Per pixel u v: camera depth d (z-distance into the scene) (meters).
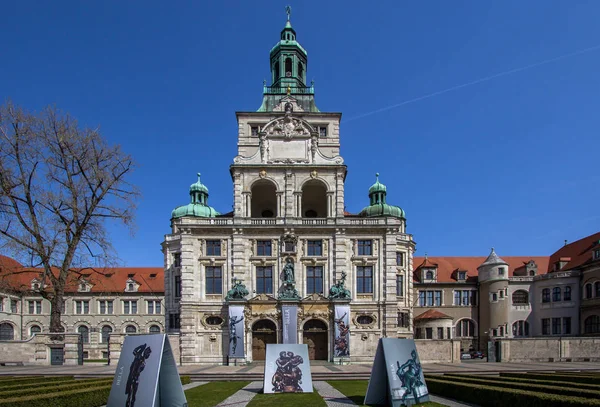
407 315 74.19
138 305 106.75
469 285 87.69
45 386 29.59
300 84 77.31
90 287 106.44
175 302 72.50
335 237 65.38
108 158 56.12
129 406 21.45
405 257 75.06
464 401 27.69
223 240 65.50
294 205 66.81
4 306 98.19
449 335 81.75
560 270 82.06
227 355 63.25
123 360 22.53
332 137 73.19
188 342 63.25
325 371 48.28
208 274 65.19
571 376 33.06
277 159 68.31
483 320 85.75
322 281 65.00
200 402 27.64
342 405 26.66
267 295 64.06
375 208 78.00
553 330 79.62
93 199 56.03
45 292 56.81
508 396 24.14
